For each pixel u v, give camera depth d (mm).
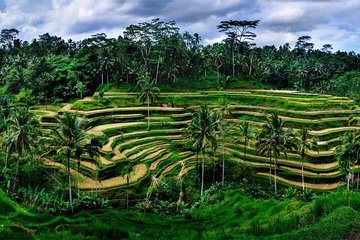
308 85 179500
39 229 39156
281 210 50062
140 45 141000
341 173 77125
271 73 170375
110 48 134250
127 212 56031
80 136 57906
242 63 159875
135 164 76500
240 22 155500
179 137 94062
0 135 78438
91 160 75312
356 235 26203
